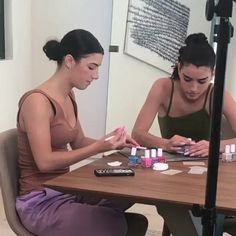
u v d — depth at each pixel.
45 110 1.61
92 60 1.69
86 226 1.52
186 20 3.70
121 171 1.48
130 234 1.62
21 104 1.66
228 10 0.90
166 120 2.14
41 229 1.58
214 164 0.96
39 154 1.57
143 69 3.81
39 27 4.03
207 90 2.04
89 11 3.92
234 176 1.51
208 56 1.90
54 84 1.71
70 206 1.58
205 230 1.00
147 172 1.52
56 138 1.69
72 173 1.49
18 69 3.82
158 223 2.77
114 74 3.87
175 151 1.81
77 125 1.87
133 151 1.69
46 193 1.64
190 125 2.09
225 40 0.91
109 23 3.90
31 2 4.00
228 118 2.08
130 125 3.89
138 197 1.26
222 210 1.18
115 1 3.77
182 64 1.95
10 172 1.66
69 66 1.69
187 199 1.24
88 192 1.31
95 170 1.50
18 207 1.62
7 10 3.65
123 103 3.89
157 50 3.77
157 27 3.74
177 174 1.51
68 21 3.98
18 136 1.70
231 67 3.53
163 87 2.13
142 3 3.72
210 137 0.95
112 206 1.67
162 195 1.27
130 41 3.79
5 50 3.71
